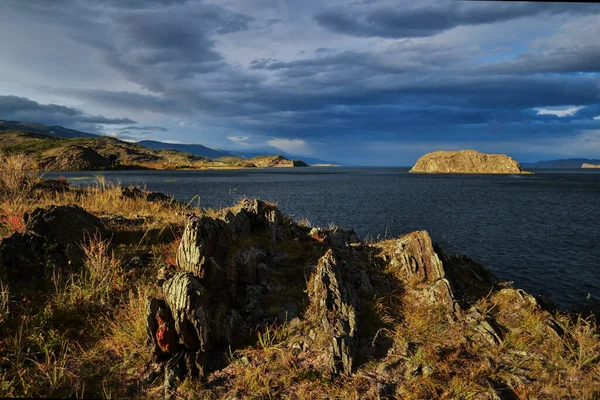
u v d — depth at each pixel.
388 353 5.90
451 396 5.01
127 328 6.14
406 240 8.69
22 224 8.79
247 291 7.17
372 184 105.06
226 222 9.16
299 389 5.10
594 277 17.78
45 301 6.58
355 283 7.72
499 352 5.96
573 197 67.75
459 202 55.22
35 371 5.05
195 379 5.22
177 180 114.62
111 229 10.32
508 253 22.97
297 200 54.56
